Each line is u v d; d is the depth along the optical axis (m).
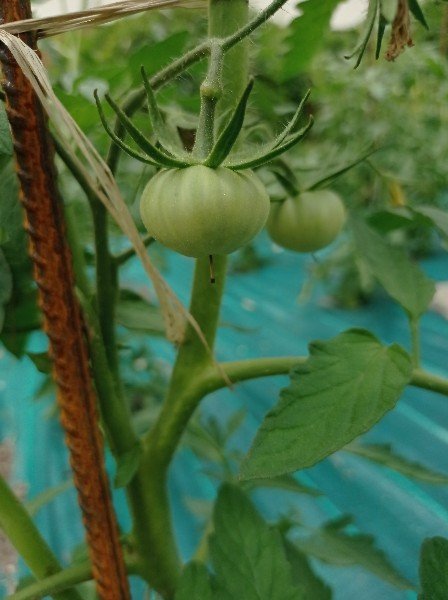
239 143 0.19
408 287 0.20
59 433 0.65
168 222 0.15
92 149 0.14
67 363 0.17
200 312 0.20
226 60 0.18
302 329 0.93
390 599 0.40
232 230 0.15
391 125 0.85
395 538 0.46
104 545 0.18
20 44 0.13
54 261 0.16
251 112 0.25
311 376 0.16
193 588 0.18
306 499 0.51
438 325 0.89
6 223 0.18
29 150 0.15
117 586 0.19
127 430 0.21
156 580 0.22
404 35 0.15
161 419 0.21
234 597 0.18
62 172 0.24
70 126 0.13
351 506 0.50
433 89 0.87
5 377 0.76
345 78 0.68
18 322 0.21
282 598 0.18
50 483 0.57
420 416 0.63
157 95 0.23
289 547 0.25
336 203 0.26
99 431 0.18
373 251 0.21
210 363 0.21
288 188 0.25
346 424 0.15
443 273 1.03
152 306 0.25
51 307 0.16
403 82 0.83
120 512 0.49
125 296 0.25
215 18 0.18
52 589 0.19
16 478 0.58
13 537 0.20
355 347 0.17
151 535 0.22
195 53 0.16
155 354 0.81
